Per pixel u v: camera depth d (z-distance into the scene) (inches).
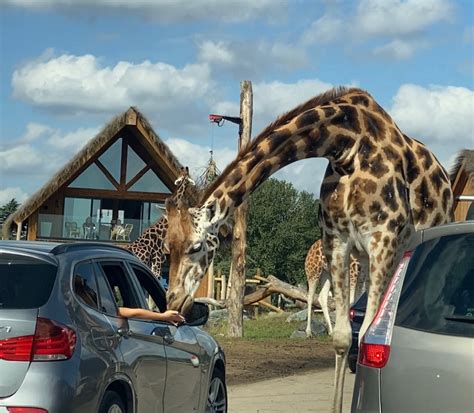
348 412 384.2
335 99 370.6
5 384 215.5
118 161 1208.8
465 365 181.5
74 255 247.6
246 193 362.0
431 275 195.2
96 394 230.4
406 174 369.4
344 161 360.2
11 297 225.3
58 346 220.7
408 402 188.1
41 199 1135.0
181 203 358.3
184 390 293.9
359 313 505.7
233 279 729.6
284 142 356.8
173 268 356.8
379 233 355.6
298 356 589.6
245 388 450.3
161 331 277.7
